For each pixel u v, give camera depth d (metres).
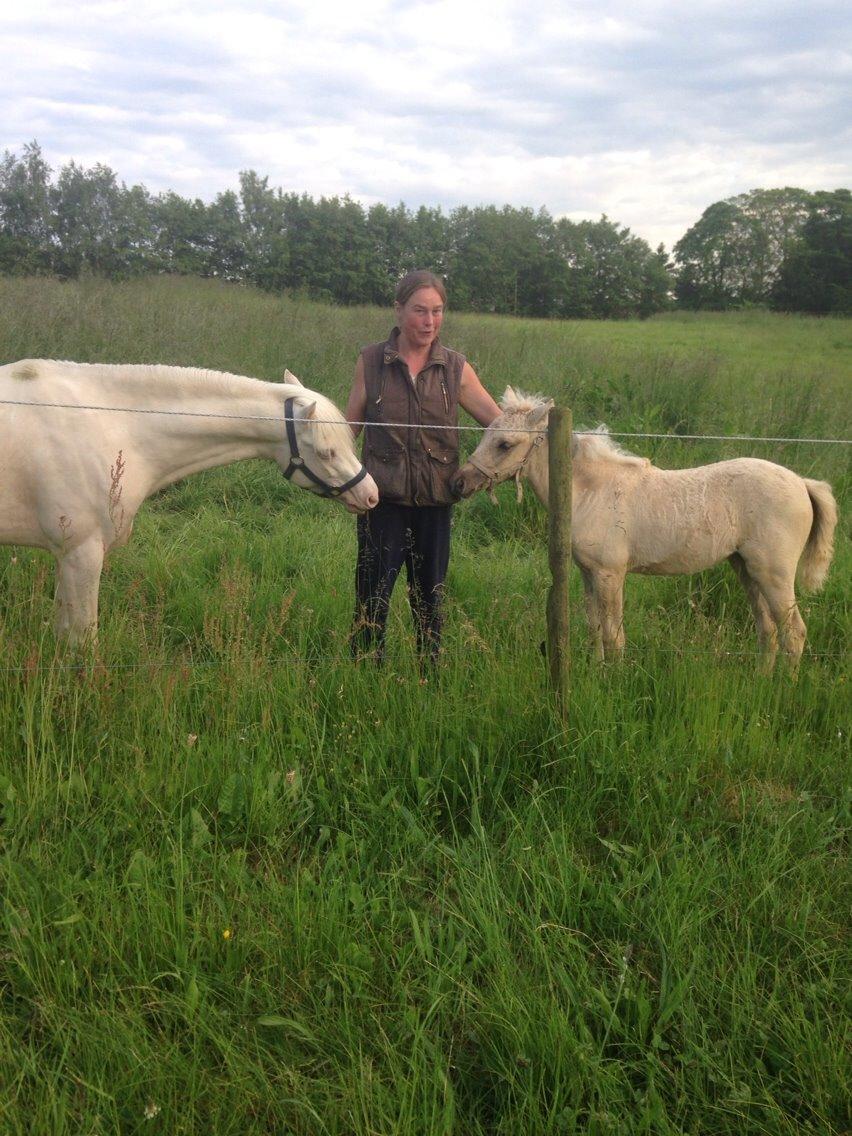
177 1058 1.80
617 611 4.01
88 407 3.17
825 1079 1.85
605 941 2.25
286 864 2.55
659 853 2.55
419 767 2.91
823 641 4.32
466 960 2.20
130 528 3.49
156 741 2.82
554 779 2.89
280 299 17.95
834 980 2.16
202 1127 1.73
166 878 2.31
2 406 3.21
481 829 2.52
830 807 2.89
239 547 5.02
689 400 8.43
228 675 3.09
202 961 2.10
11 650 3.06
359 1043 1.88
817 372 12.20
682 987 2.02
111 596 4.26
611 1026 1.96
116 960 2.06
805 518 3.88
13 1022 1.93
